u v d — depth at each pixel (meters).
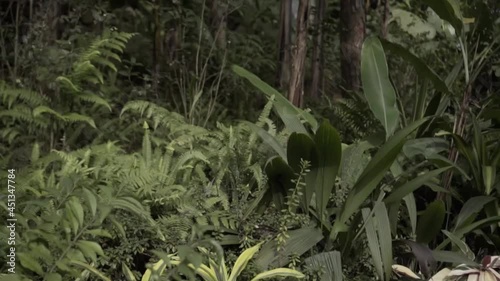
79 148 5.19
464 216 4.32
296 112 4.79
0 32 6.16
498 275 3.83
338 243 4.15
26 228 3.55
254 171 4.27
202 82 6.52
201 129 4.77
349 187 4.38
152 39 6.92
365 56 4.52
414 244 3.95
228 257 3.85
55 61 5.33
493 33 4.79
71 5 6.17
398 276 4.09
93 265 3.71
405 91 6.34
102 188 3.77
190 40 6.75
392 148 3.89
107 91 5.86
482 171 4.47
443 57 6.82
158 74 6.38
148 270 3.48
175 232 3.94
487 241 4.45
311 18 7.68
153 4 6.55
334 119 5.77
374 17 7.42
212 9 7.04
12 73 5.70
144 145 4.52
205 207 4.16
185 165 4.52
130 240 3.86
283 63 6.53
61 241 3.52
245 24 8.29
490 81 5.35
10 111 5.03
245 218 4.07
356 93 5.48
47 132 5.21
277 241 3.87
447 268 3.97
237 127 4.71
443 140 4.57
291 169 4.07
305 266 3.87
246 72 4.88
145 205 4.08
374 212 3.95
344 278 3.90
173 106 6.43
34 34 5.70
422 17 7.29
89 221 3.64
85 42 5.73
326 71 7.30
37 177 4.18
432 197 4.76
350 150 4.43
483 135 4.93
